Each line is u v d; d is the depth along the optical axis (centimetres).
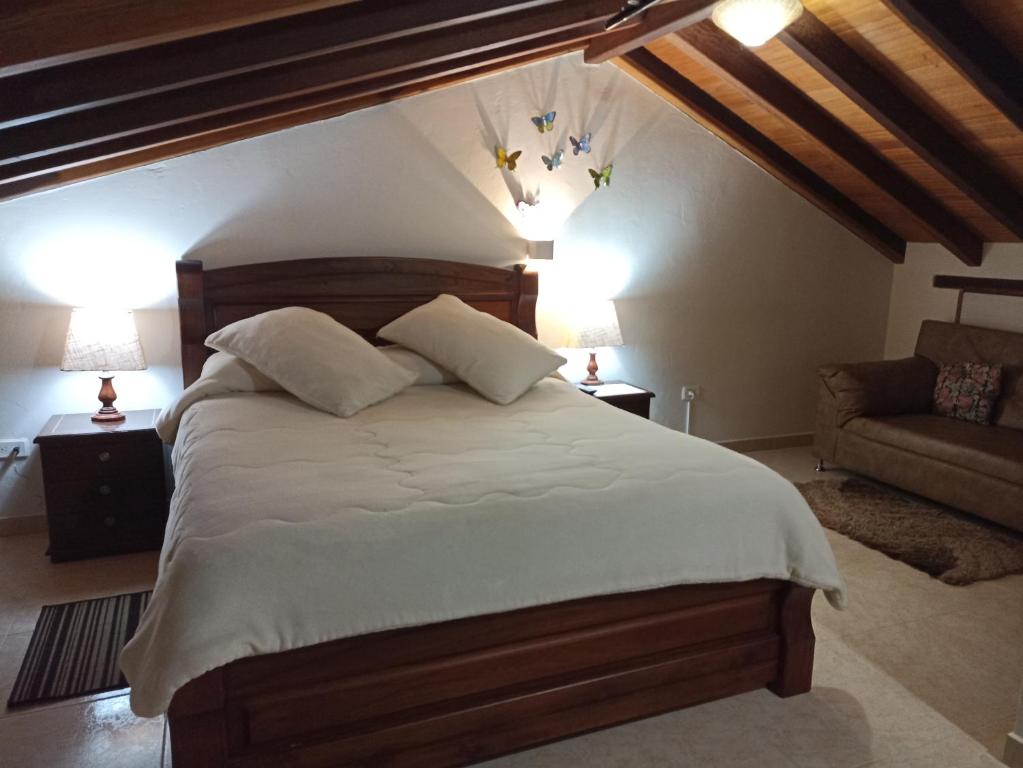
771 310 495
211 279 353
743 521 222
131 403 359
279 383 304
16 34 136
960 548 343
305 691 182
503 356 332
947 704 234
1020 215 407
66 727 216
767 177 472
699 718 227
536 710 207
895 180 439
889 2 276
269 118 318
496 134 398
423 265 390
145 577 307
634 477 224
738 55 373
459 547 192
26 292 334
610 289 444
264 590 174
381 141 376
